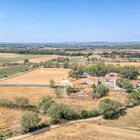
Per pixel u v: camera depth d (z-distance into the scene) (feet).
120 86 394.73
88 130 191.21
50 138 175.42
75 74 505.66
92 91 335.06
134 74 458.09
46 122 215.10
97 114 238.89
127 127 198.39
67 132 188.03
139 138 171.63
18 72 591.37
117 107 237.04
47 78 490.49
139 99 286.87
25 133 189.57
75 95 323.78
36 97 317.42
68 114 222.07
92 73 520.42
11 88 379.14
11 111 249.55
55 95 329.93
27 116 196.75
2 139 176.96
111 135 178.19
